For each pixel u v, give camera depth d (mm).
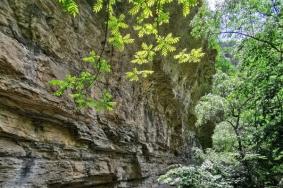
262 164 14578
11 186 6688
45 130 8008
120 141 12312
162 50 5383
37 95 7406
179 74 20719
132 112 14477
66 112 8594
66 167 8656
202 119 22297
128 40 5445
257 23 12656
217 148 23719
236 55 13273
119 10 12383
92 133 10094
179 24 18250
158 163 18078
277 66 12430
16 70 6867
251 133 14891
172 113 20969
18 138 7059
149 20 14312
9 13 7203
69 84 5367
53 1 8805
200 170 11172
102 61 5379
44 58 8016
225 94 19875
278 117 12609
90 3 11133
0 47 6523
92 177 10320
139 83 15391
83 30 10320
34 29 7895
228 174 13711
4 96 6656
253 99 13328
